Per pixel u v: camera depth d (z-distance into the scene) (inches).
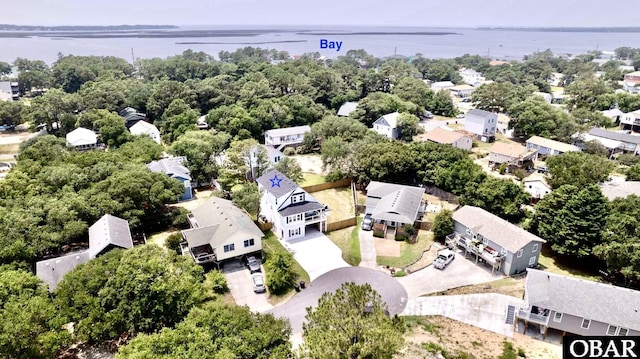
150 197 1756.9
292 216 1768.0
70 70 4889.3
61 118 3275.1
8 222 1411.2
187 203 2150.6
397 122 3297.2
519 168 2591.0
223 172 2362.2
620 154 2883.9
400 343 861.2
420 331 1221.7
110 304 1066.7
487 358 1125.1
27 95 4928.6
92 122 3186.5
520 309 1211.9
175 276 1172.5
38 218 1491.1
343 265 1595.7
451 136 3053.6
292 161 2287.2
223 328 902.4
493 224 1605.6
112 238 1423.5
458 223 1708.9
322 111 3791.8
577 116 3597.4
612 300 1149.7
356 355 824.9
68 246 1617.9
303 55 7460.6
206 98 3907.5
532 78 5733.3
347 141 2851.9
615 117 3791.8
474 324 1261.1
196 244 1523.1
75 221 1553.9
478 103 4525.1
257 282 1419.8
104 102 3710.6
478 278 1496.1
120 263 1133.7
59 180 1808.6
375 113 3654.0
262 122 3353.8
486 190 1840.6
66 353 1103.6
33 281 1105.4
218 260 1509.6
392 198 1957.4
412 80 4660.4
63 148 2506.2
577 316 1136.8
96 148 2952.8
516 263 1496.1
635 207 1553.9
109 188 1749.5
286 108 3535.9
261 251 1612.9
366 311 989.8
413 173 2319.1
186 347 856.3
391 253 1686.8
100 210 1660.9
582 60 7824.8
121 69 5757.9
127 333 1147.3
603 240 1477.6
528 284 1246.9
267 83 4082.2
